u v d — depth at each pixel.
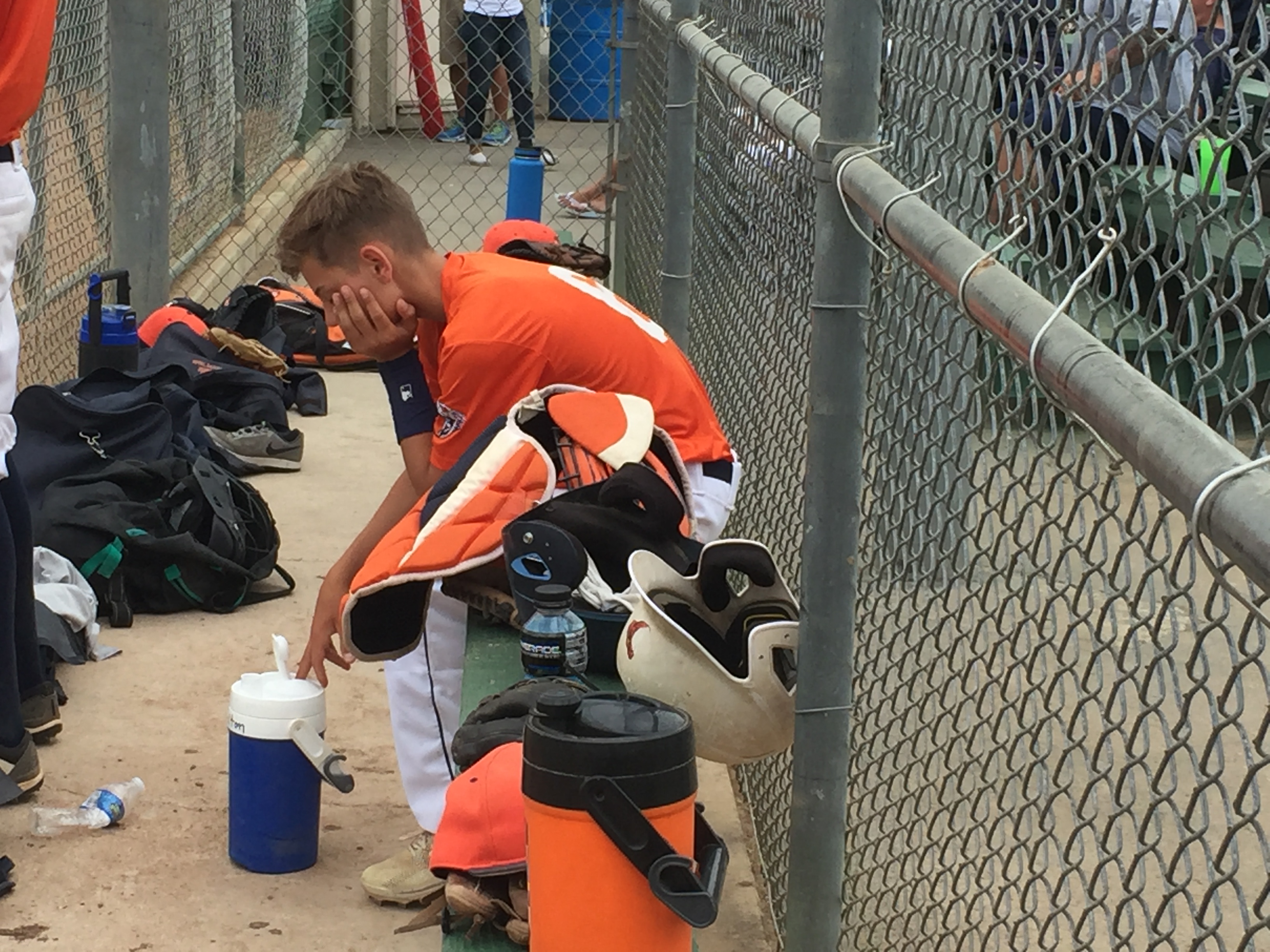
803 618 2.14
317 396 5.95
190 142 7.18
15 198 2.89
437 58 11.38
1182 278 1.15
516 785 2.02
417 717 2.68
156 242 6.03
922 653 2.52
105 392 4.59
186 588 4.00
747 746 2.19
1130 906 1.52
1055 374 1.23
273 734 2.77
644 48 5.79
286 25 9.32
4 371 2.88
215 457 4.96
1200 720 2.84
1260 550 0.91
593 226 8.84
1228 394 1.09
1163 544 2.51
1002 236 1.59
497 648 2.57
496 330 2.68
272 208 8.73
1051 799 1.48
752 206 3.21
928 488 2.15
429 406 2.89
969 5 1.73
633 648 2.14
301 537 4.65
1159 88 1.18
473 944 2.06
